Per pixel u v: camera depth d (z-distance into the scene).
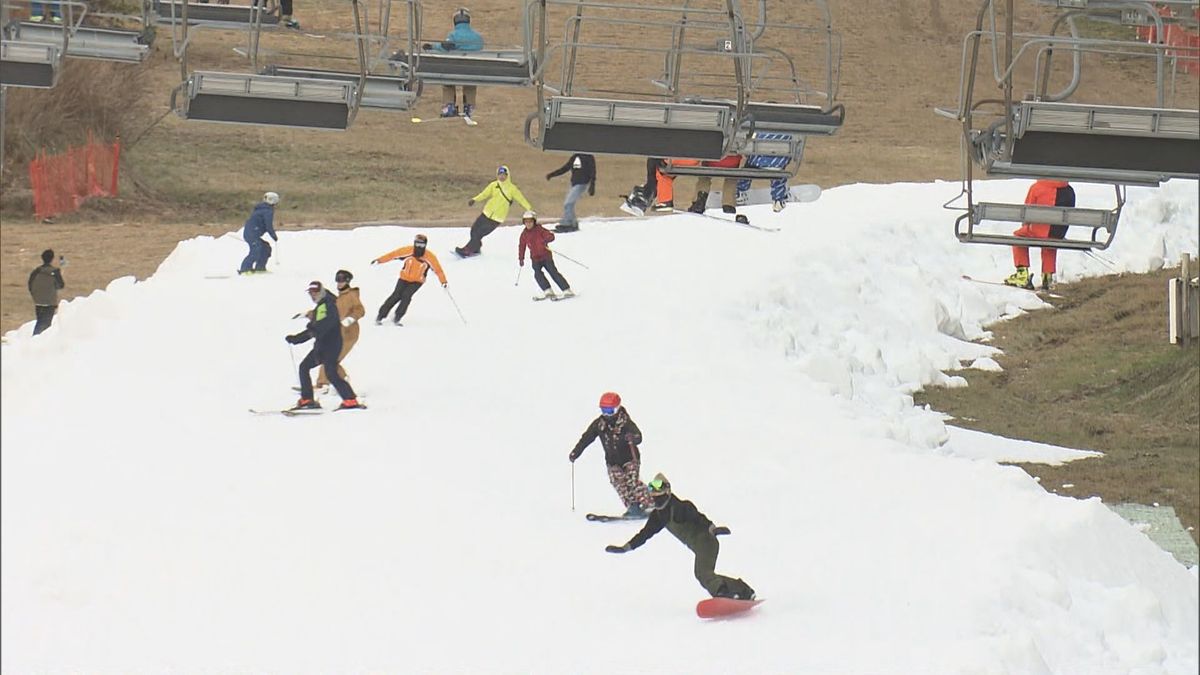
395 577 63.72
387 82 76.06
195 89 71.25
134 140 197.25
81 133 184.38
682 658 54.41
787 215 148.12
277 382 95.06
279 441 82.69
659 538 69.31
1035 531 69.94
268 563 64.94
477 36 93.94
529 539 68.88
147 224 171.62
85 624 57.12
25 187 174.88
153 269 148.12
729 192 141.75
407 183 198.12
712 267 125.81
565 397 93.69
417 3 74.50
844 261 134.00
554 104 68.38
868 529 71.25
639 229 138.38
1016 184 169.38
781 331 114.31
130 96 192.25
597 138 69.19
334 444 82.31
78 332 102.62
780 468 81.00
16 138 177.00
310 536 68.38
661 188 141.12
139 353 99.06
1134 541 73.88
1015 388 120.44
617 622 59.19
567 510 73.56
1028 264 141.62
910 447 88.69
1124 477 98.44
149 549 65.81
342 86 72.12
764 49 73.50
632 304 114.81
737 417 91.25
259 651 54.97
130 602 59.94
